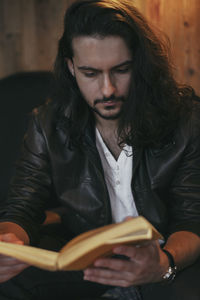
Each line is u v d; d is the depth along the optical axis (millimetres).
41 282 1312
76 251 881
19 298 1282
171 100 1381
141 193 1420
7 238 1183
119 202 1464
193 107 1434
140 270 1043
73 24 1258
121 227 866
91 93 1294
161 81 1359
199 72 2150
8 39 2381
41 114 1511
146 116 1360
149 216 1423
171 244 1271
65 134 1476
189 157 1405
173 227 1396
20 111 2016
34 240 1397
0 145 2018
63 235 1614
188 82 2172
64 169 1478
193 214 1377
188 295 1185
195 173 1403
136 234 854
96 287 1379
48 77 2045
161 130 1377
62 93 1469
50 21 2307
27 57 2377
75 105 1447
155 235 949
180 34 2137
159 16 2139
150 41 1317
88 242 874
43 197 1506
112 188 1462
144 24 1327
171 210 1459
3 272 1147
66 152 1474
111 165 1450
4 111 2037
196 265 1304
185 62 2154
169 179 1421
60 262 900
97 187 1444
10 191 1499
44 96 2002
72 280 1343
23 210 1439
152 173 1413
